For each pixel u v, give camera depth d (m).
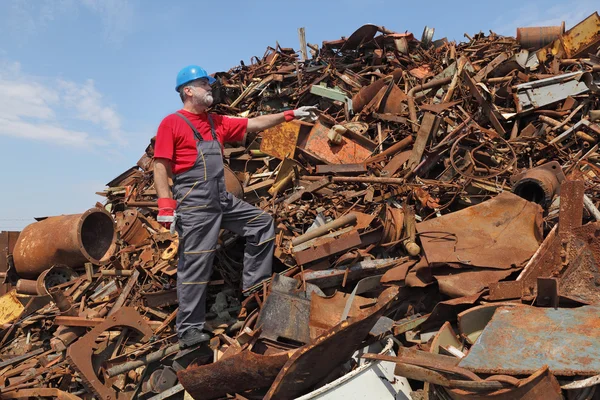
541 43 9.57
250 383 3.79
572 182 4.03
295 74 9.30
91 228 7.40
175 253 5.67
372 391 3.55
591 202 4.71
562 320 3.39
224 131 4.92
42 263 7.16
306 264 5.00
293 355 3.20
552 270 4.05
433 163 6.58
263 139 7.15
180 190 4.48
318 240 5.09
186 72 4.57
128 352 4.71
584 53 8.96
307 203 6.11
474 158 6.55
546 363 3.07
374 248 5.21
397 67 9.74
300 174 6.74
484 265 4.38
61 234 6.90
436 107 7.35
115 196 9.04
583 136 6.64
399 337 4.24
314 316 4.21
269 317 4.22
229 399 3.99
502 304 3.79
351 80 9.23
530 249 4.48
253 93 9.12
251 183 7.11
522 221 4.72
